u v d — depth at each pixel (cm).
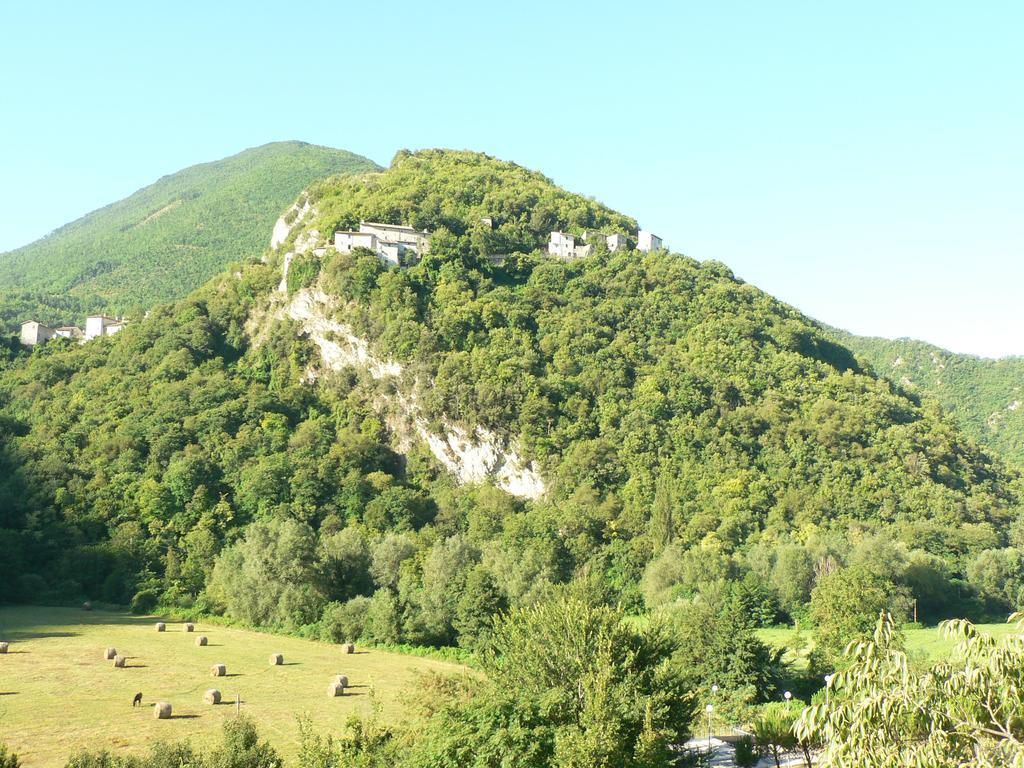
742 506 14662
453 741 3866
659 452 15925
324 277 18850
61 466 15025
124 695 7619
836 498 15050
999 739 2395
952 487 16112
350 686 8306
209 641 10500
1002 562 13075
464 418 16525
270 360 18625
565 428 16400
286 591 11512
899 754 2330
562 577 12662
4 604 12619
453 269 19550
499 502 15262
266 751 4538
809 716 2553
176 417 16462
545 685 4503
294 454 15800
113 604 12900
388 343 17600
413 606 10875
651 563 12925
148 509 14275
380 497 15100
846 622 8788
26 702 7200
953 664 2505
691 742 6475
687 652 7519
